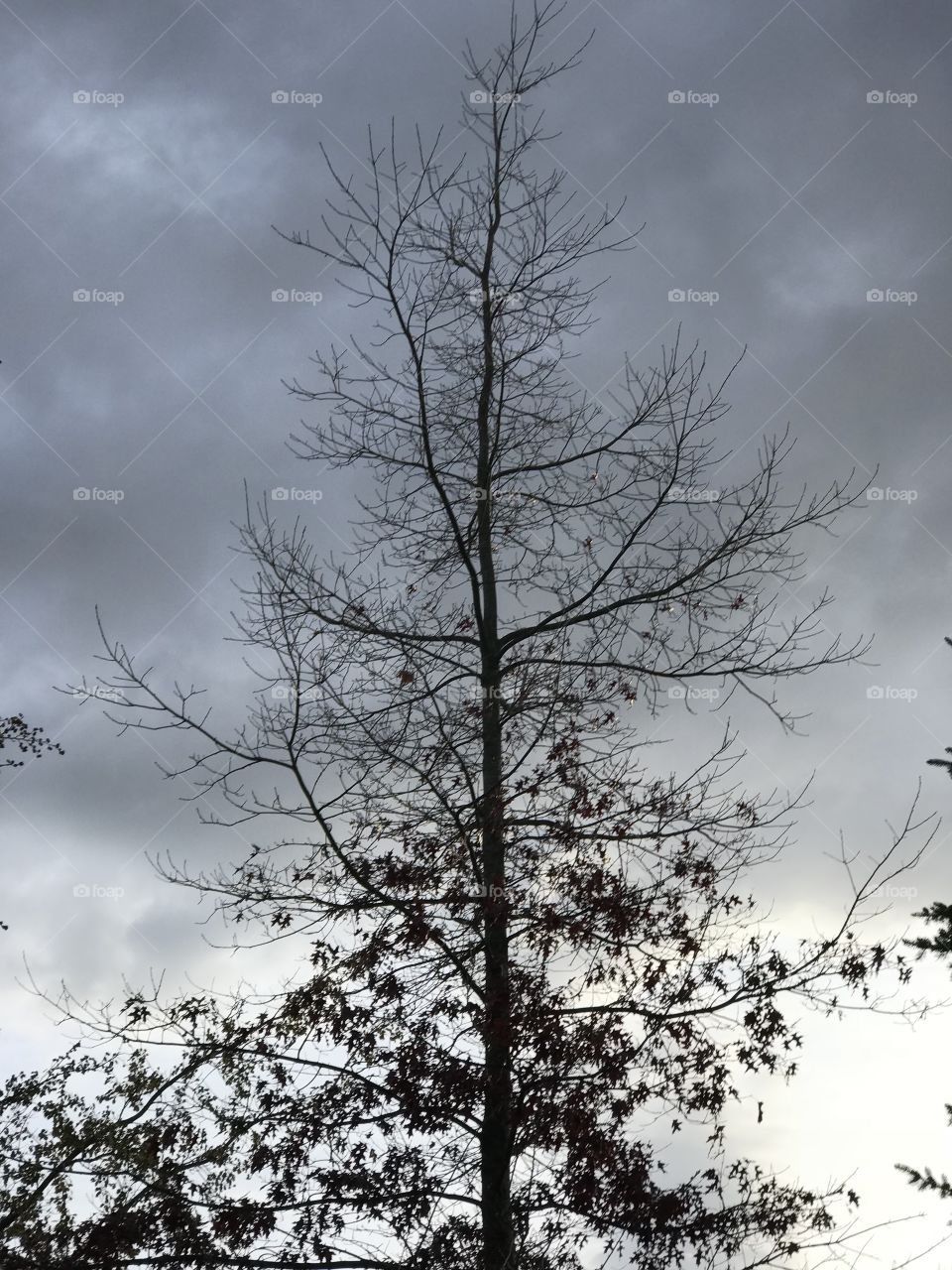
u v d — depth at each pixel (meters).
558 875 11.02
